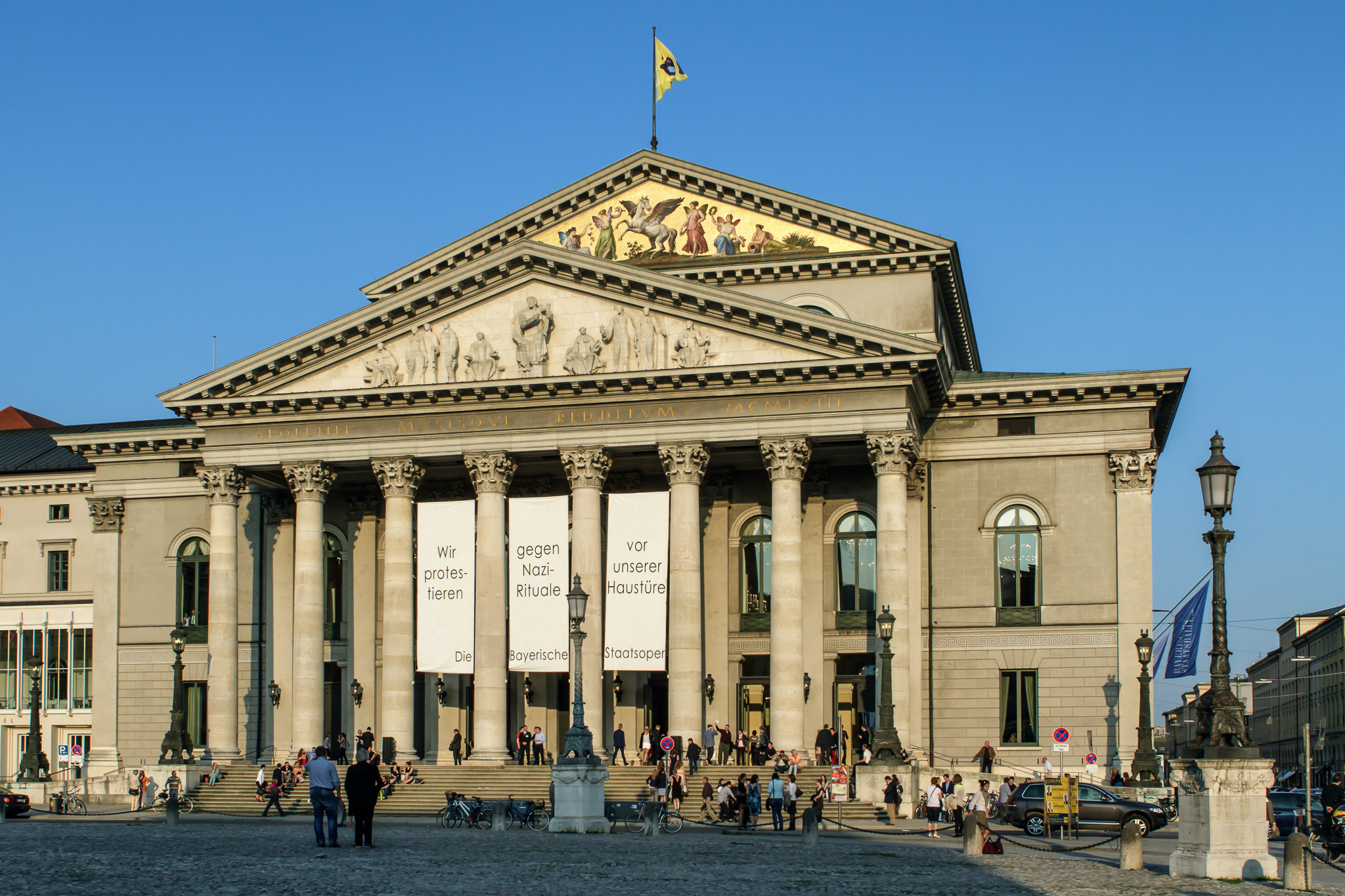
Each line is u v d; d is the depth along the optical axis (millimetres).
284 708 73500
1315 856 39906
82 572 88562
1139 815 53219
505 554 68312
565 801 47906
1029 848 43250
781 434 62906
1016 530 66875
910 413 62406
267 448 68625
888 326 68812
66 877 30938
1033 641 65875
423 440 66875
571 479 65062
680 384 63594
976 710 66062
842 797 55000
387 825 53438
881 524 61719
